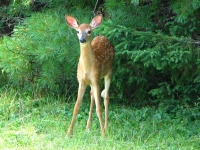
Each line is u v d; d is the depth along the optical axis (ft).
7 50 47.47
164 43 42.45
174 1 43.27
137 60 43.86
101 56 40.83
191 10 41.65
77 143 37.04
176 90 47.73
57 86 48.60
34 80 49.60
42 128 40.73
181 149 36.94
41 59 45.80
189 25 43.86
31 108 46.06
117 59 45.93
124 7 45.68
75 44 45.32
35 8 52.95
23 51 47.39
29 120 42.70
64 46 45.01
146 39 42.88
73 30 45.50
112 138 38.19
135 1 40.01
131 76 47.78
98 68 39.78
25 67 48.03
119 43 44.45
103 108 48.03
